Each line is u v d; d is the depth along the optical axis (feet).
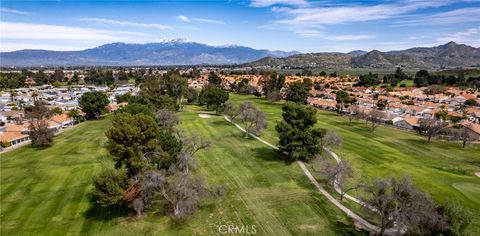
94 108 421.18
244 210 163.02
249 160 239.91
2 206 166.81
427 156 261.24
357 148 273.33
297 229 146.00
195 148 243.81
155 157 176.65
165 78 533.55
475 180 207.21
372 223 150.30
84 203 169.37
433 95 649.20
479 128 341.41
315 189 188.34
